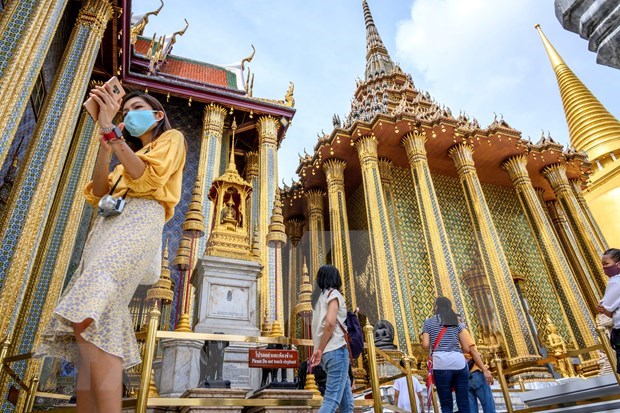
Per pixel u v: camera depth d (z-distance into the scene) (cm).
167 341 361
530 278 1414
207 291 432
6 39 473
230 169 611
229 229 518
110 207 109
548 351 1079
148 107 142
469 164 1534
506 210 1702
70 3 791
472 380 381
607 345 371
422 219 1359
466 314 1105
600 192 2300
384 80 2078
